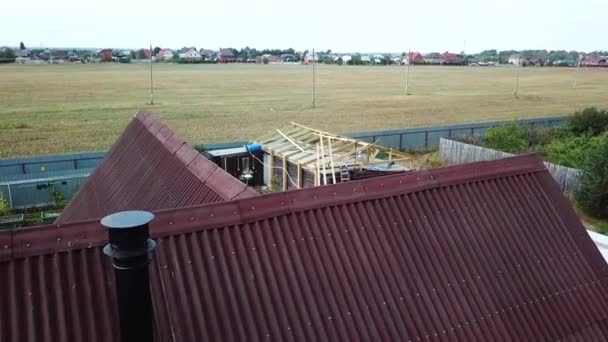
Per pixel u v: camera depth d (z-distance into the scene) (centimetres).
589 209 2219
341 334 569
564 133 3453
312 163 2036
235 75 11644
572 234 793
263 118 4947
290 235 625
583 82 10488
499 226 751
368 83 9762
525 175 840
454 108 5959
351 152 2167
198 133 4069
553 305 700
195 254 571
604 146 2270
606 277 766
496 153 2941
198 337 516
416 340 598
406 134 3638
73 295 507
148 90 7581
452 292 654
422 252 675
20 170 2641
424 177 755
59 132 3984
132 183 1061
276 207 640
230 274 571
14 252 512
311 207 658
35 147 3441
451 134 3797
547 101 6825
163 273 548
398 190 723
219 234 598
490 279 687
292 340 546
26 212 2258
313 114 5284
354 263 632
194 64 18550
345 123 4719
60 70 12175
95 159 2808
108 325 497
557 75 13112
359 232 662
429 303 634
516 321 664
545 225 785
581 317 705
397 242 671
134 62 19250
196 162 940
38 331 478
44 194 2353
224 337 524
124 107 5525
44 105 5603
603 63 19325
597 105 6328
